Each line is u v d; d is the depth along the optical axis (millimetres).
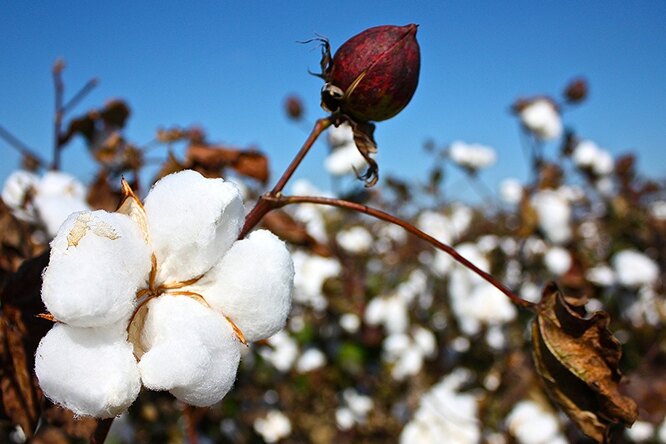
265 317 205
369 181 284
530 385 755
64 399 187
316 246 488
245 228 264
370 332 917
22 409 269
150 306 198
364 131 282
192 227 198
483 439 754
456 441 756
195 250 200
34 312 271
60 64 497
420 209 1316
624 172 1215
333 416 885
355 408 889
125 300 189
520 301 285
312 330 887
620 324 967
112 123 508
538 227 904
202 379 195
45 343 187
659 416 772
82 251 184
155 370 191
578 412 284
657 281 1045
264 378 771
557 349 282
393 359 923
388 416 906
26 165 553
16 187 428
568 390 284
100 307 183
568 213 908
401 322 928
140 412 505
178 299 199
